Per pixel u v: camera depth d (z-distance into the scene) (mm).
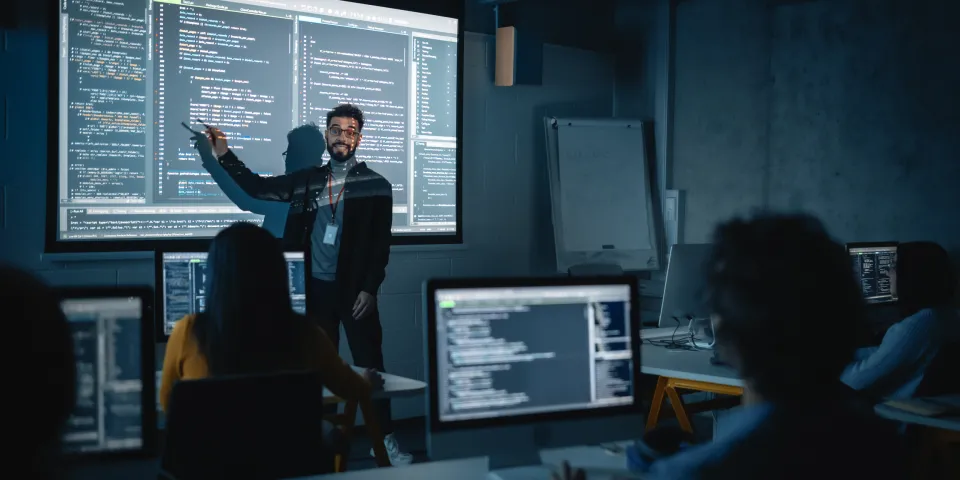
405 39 4676
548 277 1674
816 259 1082
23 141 3605
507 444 1618
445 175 4906
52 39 3570
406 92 4691
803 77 5078
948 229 4430
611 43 6004
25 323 531
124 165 3770
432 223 4859
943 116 4434
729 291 1111
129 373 1636
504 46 5199
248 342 1967
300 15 4266
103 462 1599
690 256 3494
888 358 2641
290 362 2035
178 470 1764
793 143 5141
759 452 1051
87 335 1605
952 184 4402
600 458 1761
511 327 1639
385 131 4609
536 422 1644
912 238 4590
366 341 4047
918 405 2463
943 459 2555
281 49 4211
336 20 4398
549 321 1670
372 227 4137
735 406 3652
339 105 4402
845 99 4883
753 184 5340
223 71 4031
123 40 3748
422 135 4777
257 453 1828
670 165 5793
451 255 5086
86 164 3674
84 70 3654
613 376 1713
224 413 1785
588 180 5547
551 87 5613
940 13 4430
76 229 3664
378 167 4586
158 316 2744
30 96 3609
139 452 1630
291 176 4207
